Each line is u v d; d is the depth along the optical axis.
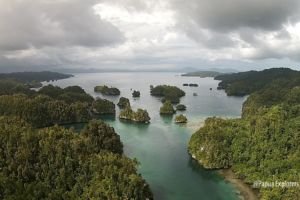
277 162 134.38
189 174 147.12
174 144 193.00
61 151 130.62
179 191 130.75
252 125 168.38
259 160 143.50
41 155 129.62
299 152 137.88
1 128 146.38
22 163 126.81
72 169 124.62
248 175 136.38
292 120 165.75
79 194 115.00
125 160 131.38
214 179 141.00
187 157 169.00
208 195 127.25
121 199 109.06
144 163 160.62
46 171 124.06
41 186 115.12
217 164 151.12
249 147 152.62
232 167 149.12
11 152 132.62
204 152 158.50
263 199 116.56
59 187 118.06
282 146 146.12
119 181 115.69
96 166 122.44
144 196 116.06
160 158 167.75
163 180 141.12
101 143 163.25
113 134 173.50
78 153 131.75
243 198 123.94
